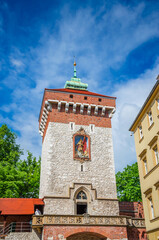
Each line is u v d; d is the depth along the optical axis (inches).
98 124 1556.3
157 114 1048.8
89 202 1315.2
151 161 1083.3
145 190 1133.1
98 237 1168.8
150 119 1140.5
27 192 1739.7
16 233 1149.7
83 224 1108.5
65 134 1469.0
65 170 1373.0
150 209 1082.7
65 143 1445.6
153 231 1034.1
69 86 1867.6
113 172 1437.0
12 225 1220.5
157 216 996.6
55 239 1061.8
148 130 1132.5
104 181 1397.6
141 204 1449.3
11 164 1750.7
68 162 1397.6
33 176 1739.7
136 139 1275.8
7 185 1553.9
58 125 1483.8
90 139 1496.1
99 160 1449.3
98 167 1427.2
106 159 1464.1
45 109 1549.0
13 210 1212.5
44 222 1088.2
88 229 1105.4
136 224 1213.1
